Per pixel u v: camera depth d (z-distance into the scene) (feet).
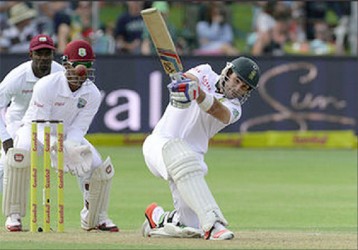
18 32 217.77
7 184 93.86
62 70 104.22
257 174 174.81
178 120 87.15
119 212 130.41
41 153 95.61
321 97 212.23
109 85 207.00
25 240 82.53
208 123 87.25
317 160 195.72
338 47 233.96
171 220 88.17
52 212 108.27
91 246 78.38
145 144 88.02
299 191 155.02
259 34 231.09
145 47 221.46
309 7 233.96
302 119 212.84
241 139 214.07
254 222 123.54
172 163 84.33
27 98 103.81
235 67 85.15
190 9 228.84
